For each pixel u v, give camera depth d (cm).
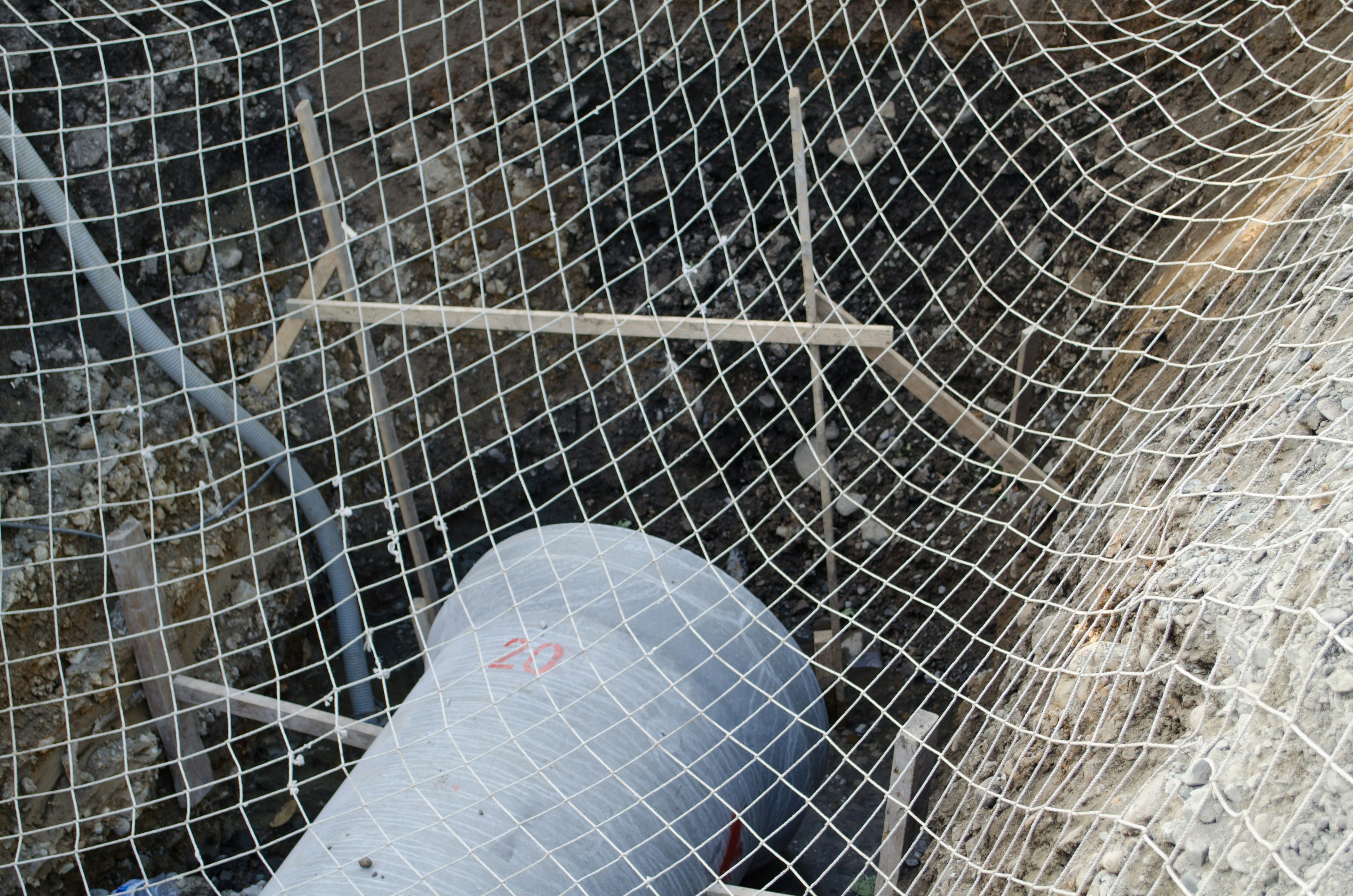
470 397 602
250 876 493
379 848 304
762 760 362
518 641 387
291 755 425
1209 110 537
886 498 579
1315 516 254
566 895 301
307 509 566
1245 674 234
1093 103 555
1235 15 527
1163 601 279
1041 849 278
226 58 497
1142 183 552
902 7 557
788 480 617
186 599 500
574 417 606
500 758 334
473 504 609
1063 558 411
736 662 399
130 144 523
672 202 538
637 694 365
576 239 598
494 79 578
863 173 539
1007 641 451
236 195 573
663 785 345
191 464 522
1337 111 442
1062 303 573
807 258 462
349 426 596
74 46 473
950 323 593
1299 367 316
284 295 585
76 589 463
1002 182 578
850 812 509
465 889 292
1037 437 568
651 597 399
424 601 525
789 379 605
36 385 471
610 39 577
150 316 530
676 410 607
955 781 383
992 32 554
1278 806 204
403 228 598
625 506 621
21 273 474
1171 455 357
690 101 584
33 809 431
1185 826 221
